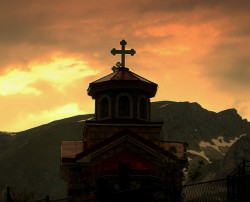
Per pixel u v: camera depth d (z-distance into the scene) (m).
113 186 37.31
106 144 40.19
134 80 44.69
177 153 43.78
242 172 28.48
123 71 47.34
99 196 30.98
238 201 26.12
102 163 38.94
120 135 40.31
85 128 45.28
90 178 38.44
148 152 40.06
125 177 29.84
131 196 28.06
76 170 42.56
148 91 45.84
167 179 34.69
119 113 44.69
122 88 44.88
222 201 26.36
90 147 41.75
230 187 26.80
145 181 37.66
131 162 38.81
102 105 45.62
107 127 42.84
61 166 43.41
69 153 44.28
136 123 43.00
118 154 40.16
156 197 27.88
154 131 43.09
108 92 45.31
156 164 37.50
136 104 45.00
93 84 45.56
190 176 34.72
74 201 41.59
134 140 40.25
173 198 26.06
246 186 26.17
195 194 26.58
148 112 45.94
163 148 38.62
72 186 42.19
